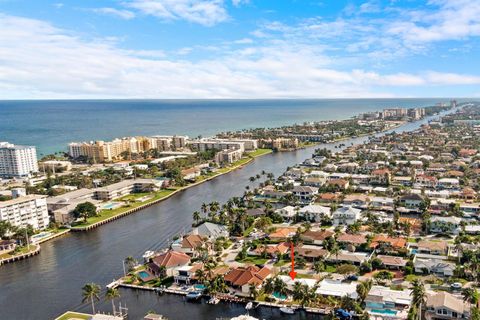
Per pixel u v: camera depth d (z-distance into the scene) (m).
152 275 187.62
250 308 157.12
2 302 172.62
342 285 164.75
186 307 161.00
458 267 171.25
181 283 180.62
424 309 144.62
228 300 164.12
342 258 190.25
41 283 189.50
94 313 159.38
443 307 140.50
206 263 186.38
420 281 160.88
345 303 146.50
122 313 158.12
